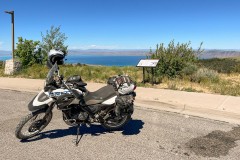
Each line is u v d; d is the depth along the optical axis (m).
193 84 11.27
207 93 9.23
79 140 5.37
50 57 4.89
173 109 7.50
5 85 11.34
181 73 12.60
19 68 15.59
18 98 9.19
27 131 5.34
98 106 5.42
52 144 5.16
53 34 21.33
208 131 5.91
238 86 10.63
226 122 6.50
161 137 5.56
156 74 12.73
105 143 5.23
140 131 5.89
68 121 5.30
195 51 14.77
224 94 9.27
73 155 4.69
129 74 14.21
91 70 16.33
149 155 4.73
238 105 7.47
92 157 4.62
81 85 5.15
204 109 7.17
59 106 4.98
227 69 16.48
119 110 5.45
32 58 20.66
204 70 12.93
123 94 5.41
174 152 4.86
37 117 5.69
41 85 11.22
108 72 15.66
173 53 13.38
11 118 6.81
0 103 8.45
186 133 5.79
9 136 5.54
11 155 4.66
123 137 5.55
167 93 9.16
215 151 4.92
